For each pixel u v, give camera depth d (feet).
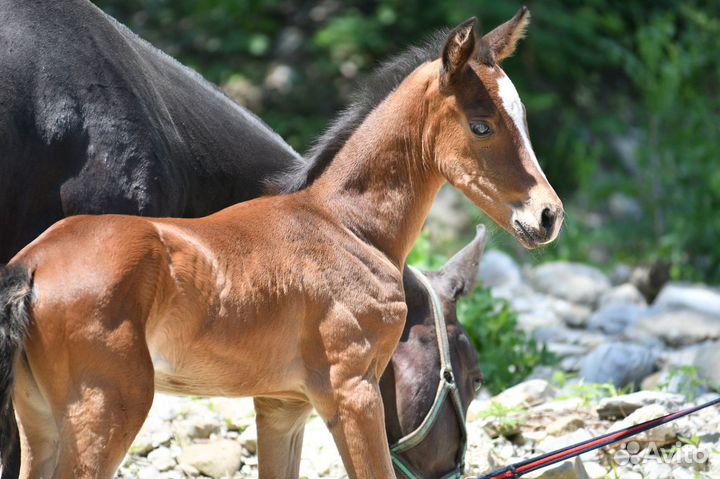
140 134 26.07
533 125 91.71
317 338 23.08
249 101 87.45
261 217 23.27
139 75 26.86
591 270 62.54
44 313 19.90
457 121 24.21
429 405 27.04
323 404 23.17
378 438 23.16
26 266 20.18
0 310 19.51
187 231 21.79
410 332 27.55
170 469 31.58
